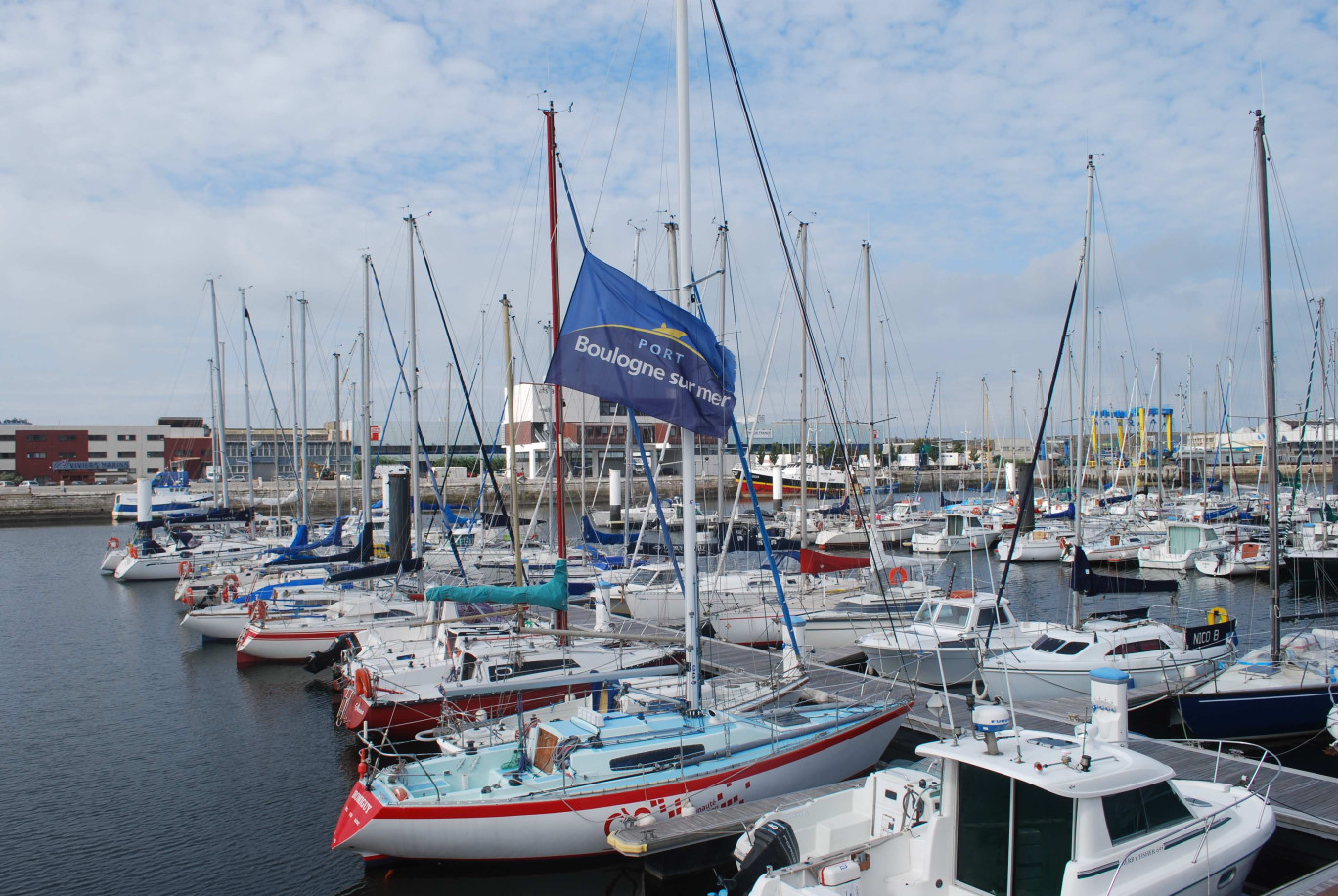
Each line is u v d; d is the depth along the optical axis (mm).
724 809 10992
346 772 15422
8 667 23000
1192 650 17750
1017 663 17094
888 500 44625
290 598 24797
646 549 34781
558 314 17422
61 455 96562
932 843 7598
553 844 10680
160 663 23359
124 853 12234
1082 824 7047
